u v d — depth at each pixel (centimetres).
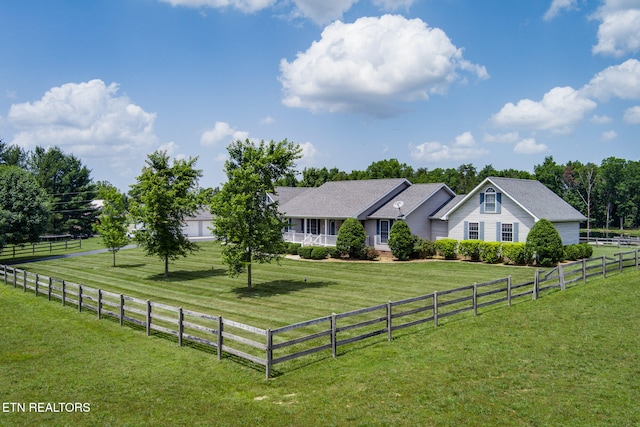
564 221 3534
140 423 930
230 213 2311
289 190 5291
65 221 7794
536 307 1831
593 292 2045
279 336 1530
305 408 984
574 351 1308
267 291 2342
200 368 1241
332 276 2841
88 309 1998
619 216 9000
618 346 1341
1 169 4847
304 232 4331
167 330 1498
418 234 3872
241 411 977
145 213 2830
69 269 3438
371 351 1340
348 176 8831
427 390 1059
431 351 1328
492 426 895
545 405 979
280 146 2394
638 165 8688
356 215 3803
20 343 1501
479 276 2748
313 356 1307
